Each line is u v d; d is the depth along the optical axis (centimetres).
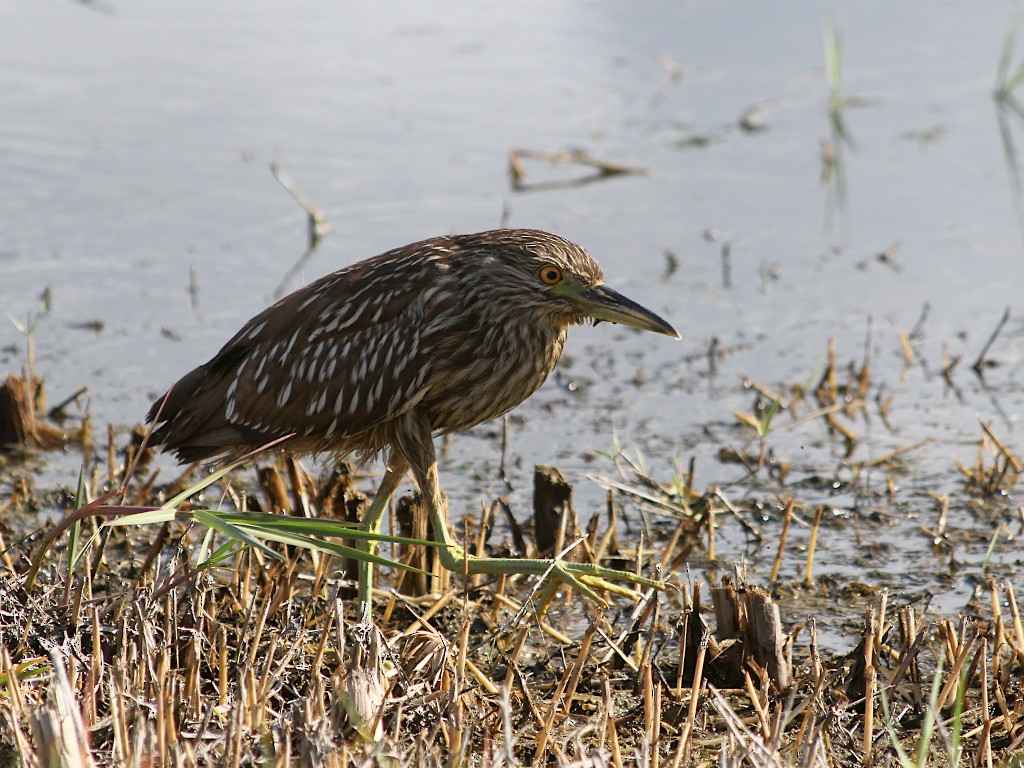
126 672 701
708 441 1277
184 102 2170
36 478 1185
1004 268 1666
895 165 2027
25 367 1361
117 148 1980
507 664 811
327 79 2295
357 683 675
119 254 1670
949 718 789
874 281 1648
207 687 770
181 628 765
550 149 2034
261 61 2372
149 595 790
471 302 902
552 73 2341
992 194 1902
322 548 702
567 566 861
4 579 798
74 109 2122
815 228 1806
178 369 1404
